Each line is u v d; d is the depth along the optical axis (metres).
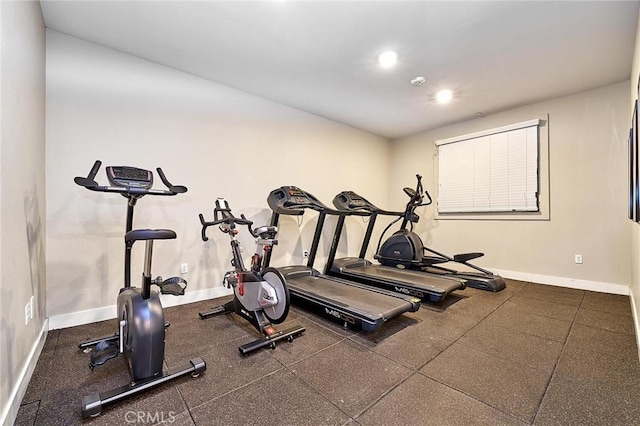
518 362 1.95
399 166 5.83
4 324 1.38
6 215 1.44
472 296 3.45
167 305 3.09
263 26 2.45
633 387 1.66
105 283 2.72
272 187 4.04
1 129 1.37
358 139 5.30
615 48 2.75
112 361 1.95
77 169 2.59
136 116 2.93
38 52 2.15
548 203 3.99
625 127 3.43
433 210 5.27
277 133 4.10
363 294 2.95
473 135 4.70
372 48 2.78
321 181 4.70
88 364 1.90
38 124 2.15
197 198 3.33
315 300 2.83
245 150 3.76
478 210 4.66
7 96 1.46
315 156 4.61
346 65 3.10
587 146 3.70
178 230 3.18
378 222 5.73
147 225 2.98
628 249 3.44
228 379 1.74
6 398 1.37
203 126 3.39
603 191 3.59
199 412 1.46
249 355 2.04
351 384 1.70
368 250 5.58
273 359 1.98
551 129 3.97
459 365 1.91
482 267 4.61
